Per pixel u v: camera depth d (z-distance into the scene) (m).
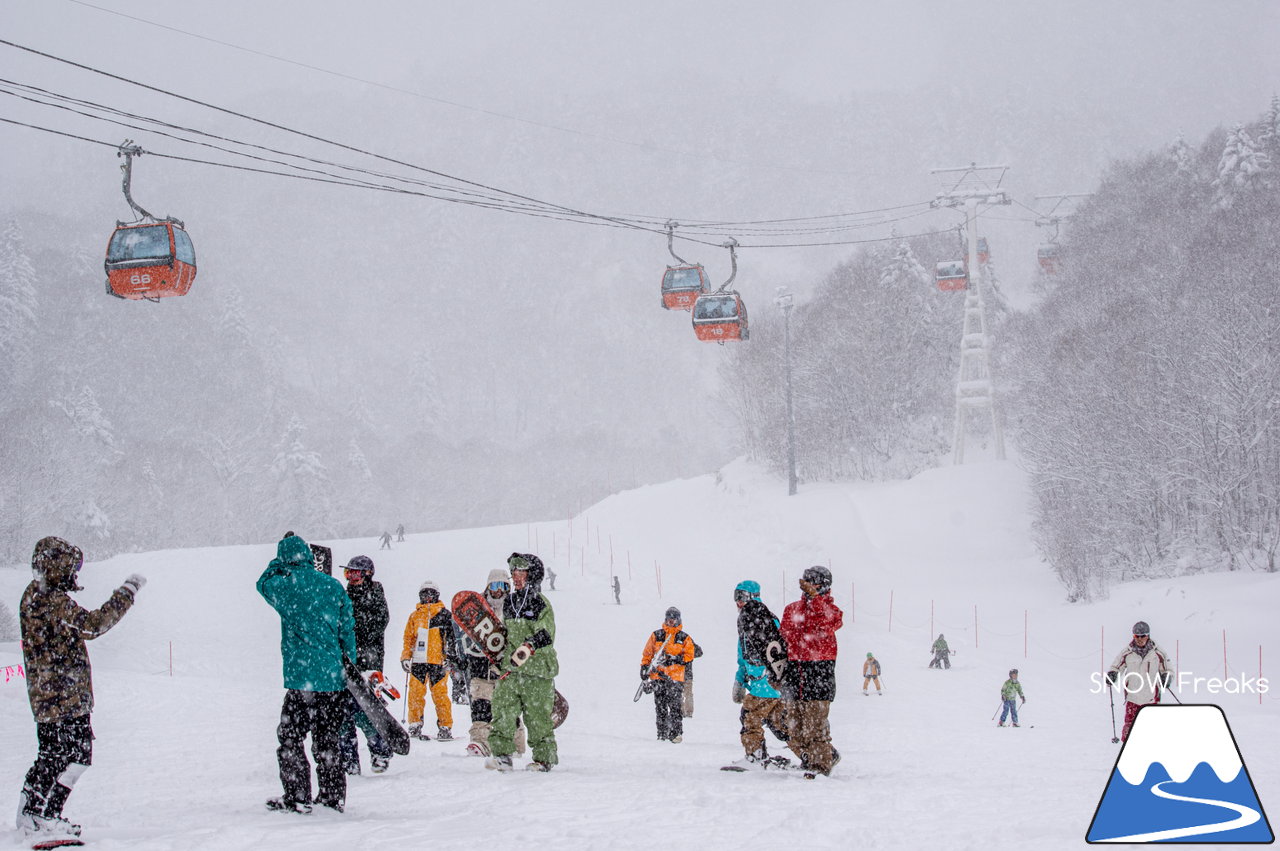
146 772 9.22
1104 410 46.34
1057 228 88.38
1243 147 64.75
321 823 5.76
